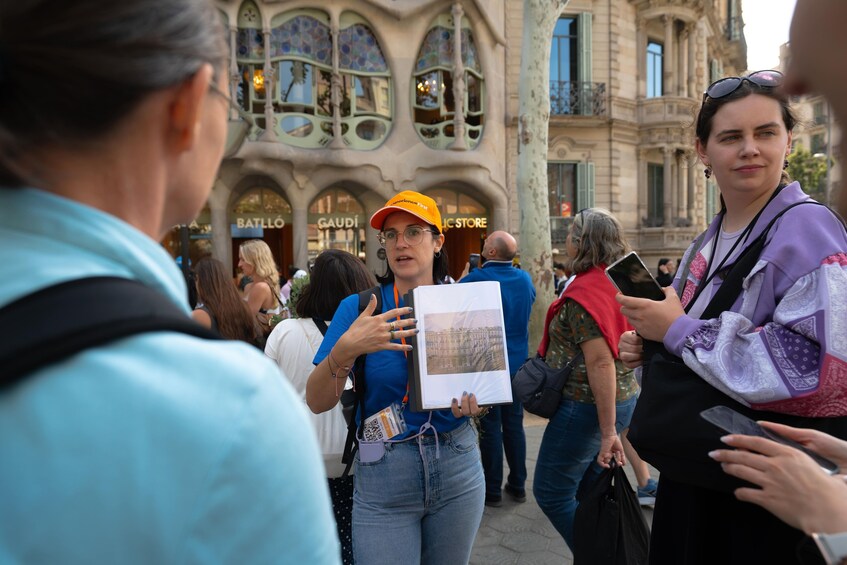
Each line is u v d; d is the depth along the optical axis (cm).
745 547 132
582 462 279
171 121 61
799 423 123
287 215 1800
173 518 48
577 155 2053
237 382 54
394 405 200
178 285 63
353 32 1716
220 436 50
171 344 53
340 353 185
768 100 147
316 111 1709
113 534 47
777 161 148
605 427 248
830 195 57
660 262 1371
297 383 270
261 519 52
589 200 2048
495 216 1908
